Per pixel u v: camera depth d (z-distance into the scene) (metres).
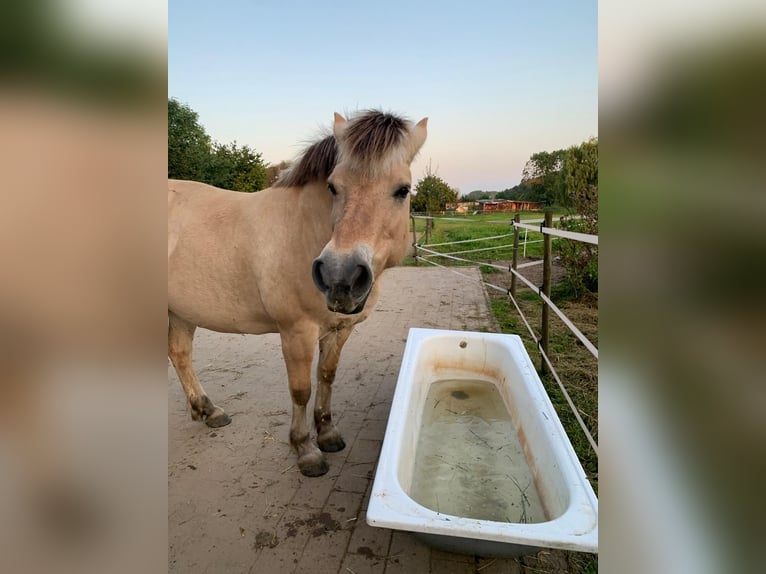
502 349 3.11
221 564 1.80
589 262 5.69
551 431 2.07
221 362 4.05
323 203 2.03
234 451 2.60
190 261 2.36
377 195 1.74
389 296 6.75
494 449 2.50
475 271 8.80
